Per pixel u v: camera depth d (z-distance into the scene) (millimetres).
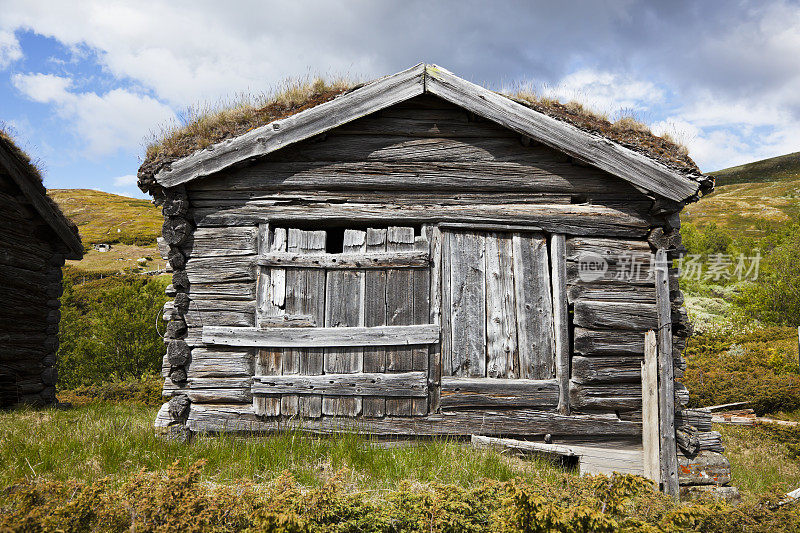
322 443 5285
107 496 3176
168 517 3094
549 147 5934
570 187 6008
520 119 5715
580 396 5738
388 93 5734
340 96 5695
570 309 6164
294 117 5641
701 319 20609
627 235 6012
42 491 3199
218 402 5734
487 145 6023
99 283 32531
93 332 14625
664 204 5797
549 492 3527
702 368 14148
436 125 6004
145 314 14000
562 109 6422
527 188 6004
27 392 8898
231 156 5645
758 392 11305
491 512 3455
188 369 5773
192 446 5273
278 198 5926
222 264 5863
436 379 5734
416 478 4551
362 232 5926
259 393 5656
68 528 2938
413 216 5941
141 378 12781
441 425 5672
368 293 5824
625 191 6039
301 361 5742
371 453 5023
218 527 3062
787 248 21203
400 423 5664
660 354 5523
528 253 5992
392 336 5715
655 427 5391
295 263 5812
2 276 8359
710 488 5410
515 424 5707
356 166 5949
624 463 5496
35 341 9250
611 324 5812
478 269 5930
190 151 5711
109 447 5008
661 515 3578
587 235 5980
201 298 5840
